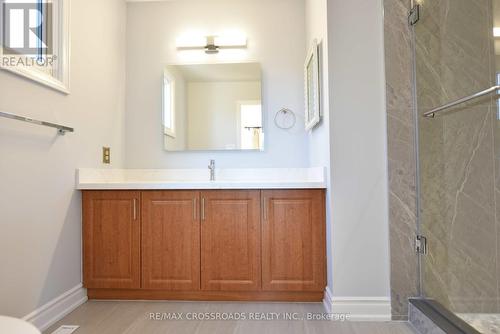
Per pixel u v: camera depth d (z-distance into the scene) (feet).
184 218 7.56
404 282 6.57
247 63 9.93
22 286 5.83
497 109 6.17
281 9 9.96
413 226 6.58
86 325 6.46
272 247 7.41
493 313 5.98
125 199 7.65
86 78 7.88
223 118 9.89
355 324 6.42
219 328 6.30
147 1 10.12
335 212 6.73
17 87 5.73
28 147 5.99
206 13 10.05
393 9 6.75
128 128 10.00
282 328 6.28
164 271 7.57
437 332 5.53
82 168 7.69
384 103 6.73
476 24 6.40
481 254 6.17
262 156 9.83
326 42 6.94
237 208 7.49
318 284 7.31
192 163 9.93
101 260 7.64
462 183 6.39
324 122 7.30
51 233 6.62
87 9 7.93
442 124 6.53
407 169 6.62
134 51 10.07
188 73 10.01
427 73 6.62
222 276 7.48
